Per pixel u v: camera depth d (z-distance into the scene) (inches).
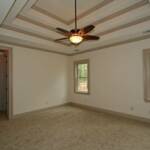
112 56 178.2
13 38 142.6
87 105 209.5
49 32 148.6
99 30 142.0
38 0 101.6
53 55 214.5
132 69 158.6
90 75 205.6
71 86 235.6
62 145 99.7
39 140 107.3
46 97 202.8
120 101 169.9
